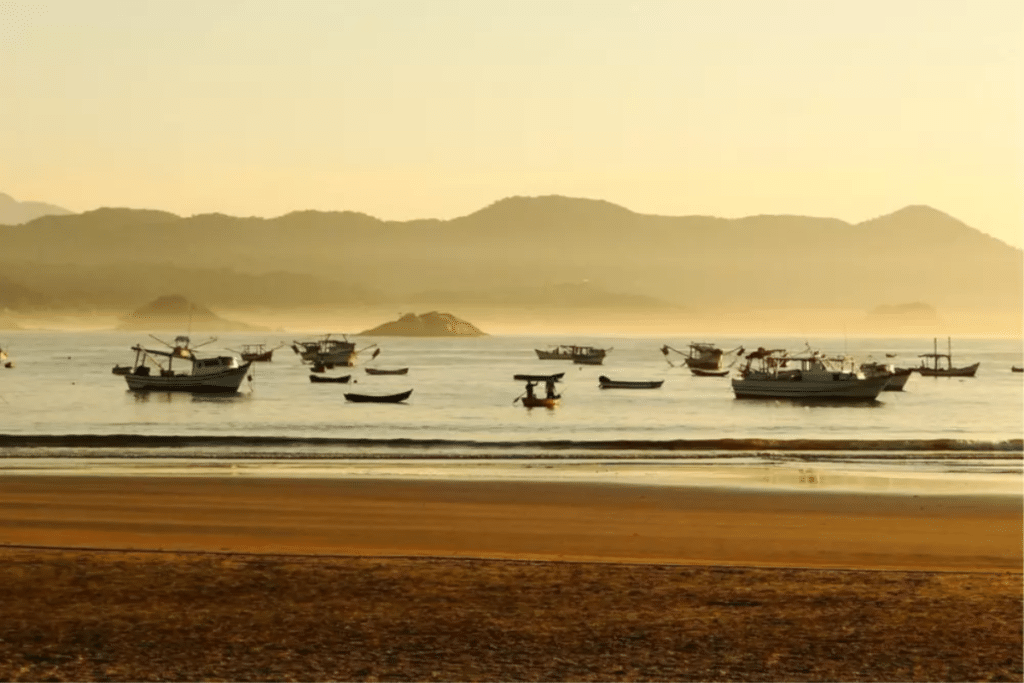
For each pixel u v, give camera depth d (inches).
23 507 3801.7
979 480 5054.1
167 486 4402.1
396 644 2112.5
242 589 2486.5
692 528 3540.8
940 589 2554.1
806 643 2142.0
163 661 2003.0
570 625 2240.4
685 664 2017.7
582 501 4141.2
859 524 3649.1
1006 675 1975.9
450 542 3255.4
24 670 1950.1
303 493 4261.8
